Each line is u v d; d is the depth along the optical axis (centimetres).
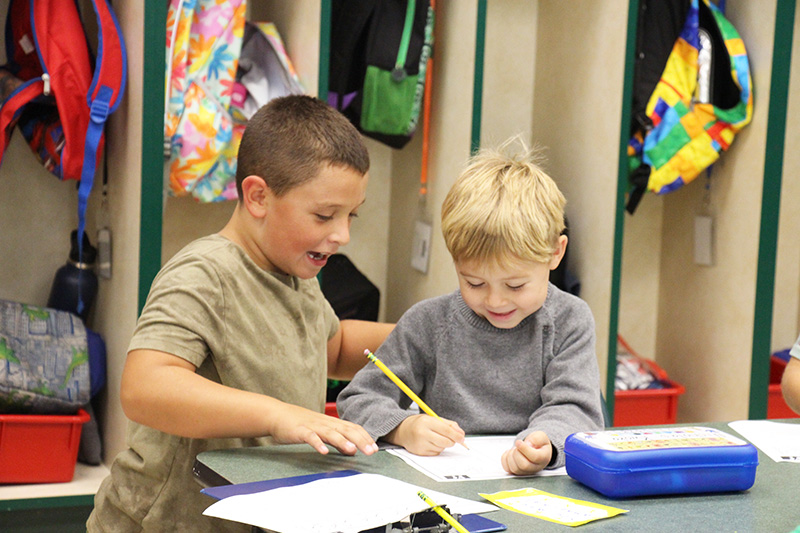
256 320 119
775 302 308
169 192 214
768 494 91
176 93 202
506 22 278
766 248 246
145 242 192
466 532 73
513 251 109
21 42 212
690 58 249
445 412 125
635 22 232
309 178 113
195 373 111
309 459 99
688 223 278
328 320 140
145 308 114
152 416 105
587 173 249
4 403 192
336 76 233
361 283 247
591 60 247
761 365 249
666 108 248
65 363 203
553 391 118
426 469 98
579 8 253
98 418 223
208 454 100
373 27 230
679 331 283
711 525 80
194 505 116
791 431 120
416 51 231
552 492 91
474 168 120
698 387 272
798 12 296
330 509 76
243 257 120
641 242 294
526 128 284
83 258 225
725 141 251
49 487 195
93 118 195
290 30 227
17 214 235
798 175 304
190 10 202
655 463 88
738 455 91
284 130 116
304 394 124
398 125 233
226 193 217
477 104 223
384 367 112
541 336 123
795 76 300
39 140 210
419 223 250
